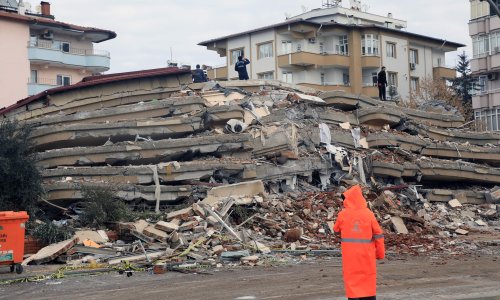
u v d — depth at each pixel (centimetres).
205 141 2392
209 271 1490
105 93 2608
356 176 2628
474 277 1339
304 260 1667
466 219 2650
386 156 2800
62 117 2439
